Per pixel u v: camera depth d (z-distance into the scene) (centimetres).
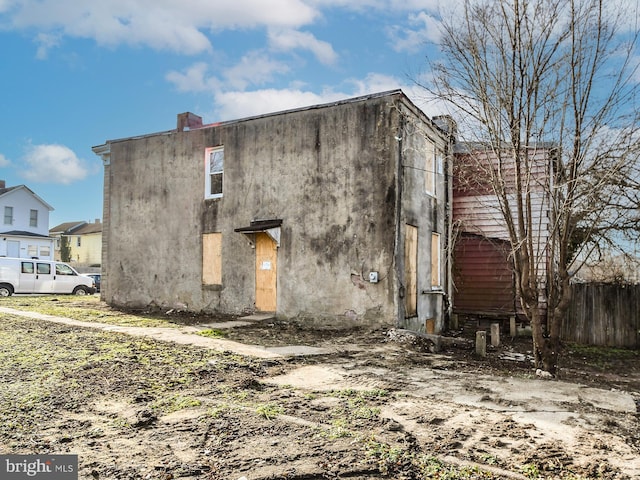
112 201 1669
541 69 815
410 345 995
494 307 1556
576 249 964
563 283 873
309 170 1266
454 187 1596
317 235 1238
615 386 824
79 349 835
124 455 394
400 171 1162
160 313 1448
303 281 1245
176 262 1497
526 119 839
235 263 1377
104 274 1675
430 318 1400
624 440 453
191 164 1494
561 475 373
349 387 641
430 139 1295
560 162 853
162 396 575
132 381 632
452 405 562
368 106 1196
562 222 872
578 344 1463
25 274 2227
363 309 1159
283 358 813
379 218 1159
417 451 412
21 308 1520
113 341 923
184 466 371
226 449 410
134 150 1627
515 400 590
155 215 1559
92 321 1223
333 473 364
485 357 1025
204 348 877
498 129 853
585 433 470
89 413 505
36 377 642
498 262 1552
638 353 1334
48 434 441
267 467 372
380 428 469
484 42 836
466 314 1585
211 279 1427
